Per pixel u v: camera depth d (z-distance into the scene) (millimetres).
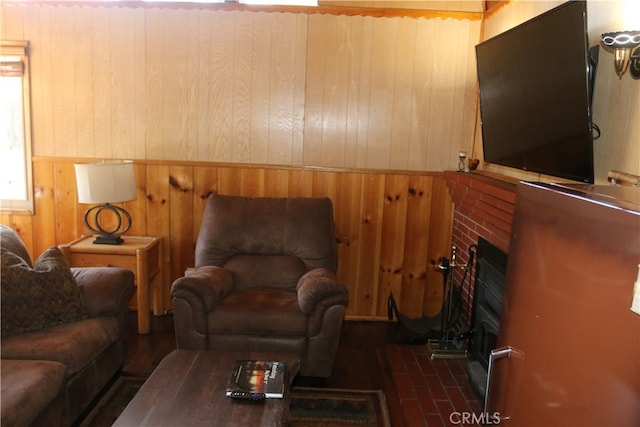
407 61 3643
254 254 3203
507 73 2463
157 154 3752
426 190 3764
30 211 3777
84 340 2279
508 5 3084
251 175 3752
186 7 3574
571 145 1941
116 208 3562
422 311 3891
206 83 3666
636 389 782
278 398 1778
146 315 3404
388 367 2977
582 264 937
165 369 1982
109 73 3650
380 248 3830
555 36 1963
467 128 3723
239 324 2678
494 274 2613
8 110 3699
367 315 3885
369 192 3771
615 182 1774
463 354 2896
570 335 969
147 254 3398
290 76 3654
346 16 3592
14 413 1699
